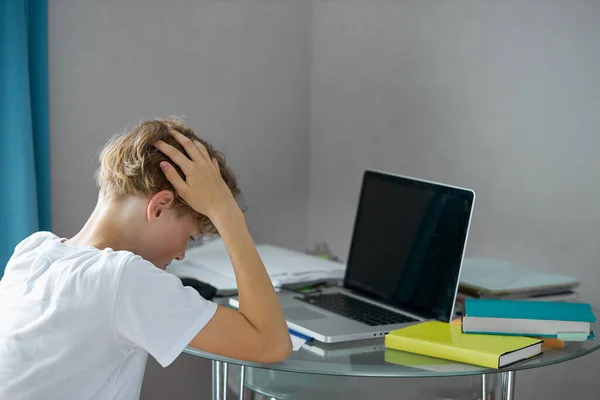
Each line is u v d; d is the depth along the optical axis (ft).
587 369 6.84
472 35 7.47
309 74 9.10
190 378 8.33
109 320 3.81
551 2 6.84
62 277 3.89
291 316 5.47
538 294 5.98
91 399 3.93
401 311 5.76
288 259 6.89
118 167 4.16
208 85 8.28
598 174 6.65
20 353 3.86
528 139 7.12
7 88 6.56
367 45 8.45
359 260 6.41
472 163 7.59
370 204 6.43
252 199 8.78
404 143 8.19
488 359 4.48
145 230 4.19
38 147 6.97
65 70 7.32
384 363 4.59
